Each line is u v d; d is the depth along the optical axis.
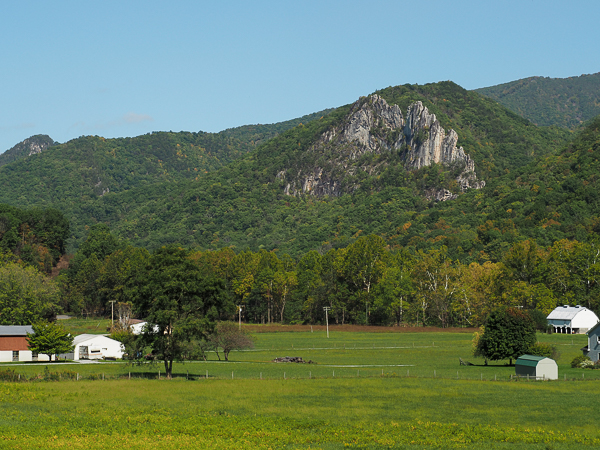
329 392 75.62
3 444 49.34
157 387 78.06
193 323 89.81
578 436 54.62
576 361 105.12
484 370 99.44
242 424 58.91
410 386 80.06
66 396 71.12
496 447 51.38
